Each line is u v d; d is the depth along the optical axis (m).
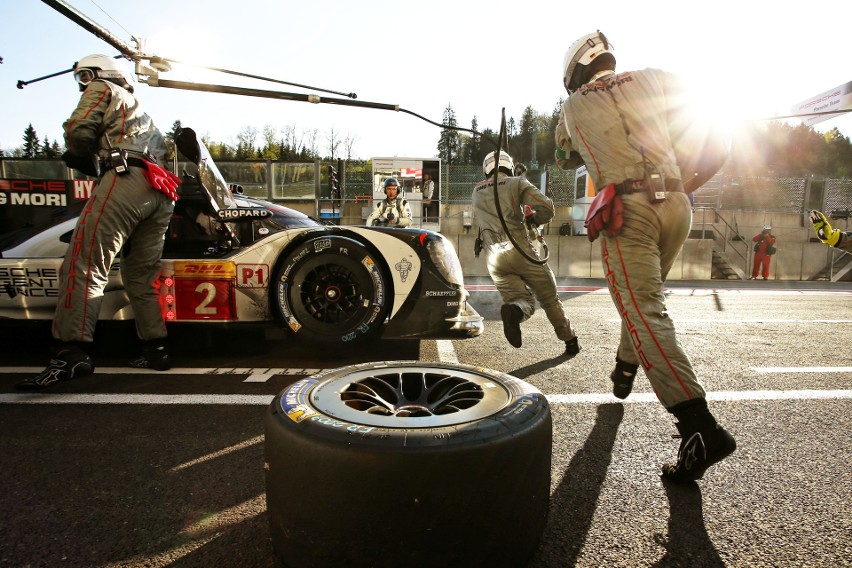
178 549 1.19
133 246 2.60
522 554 1.01
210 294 2.85
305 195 16.92
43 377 2.29
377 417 1.01
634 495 1.47
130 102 2.52
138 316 2.67
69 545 1.21
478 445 0.92
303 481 0.94
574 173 17.83
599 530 1.29
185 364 2.94
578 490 1.50
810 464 1.69
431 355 3.24
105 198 2.37
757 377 2.79
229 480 1.55
